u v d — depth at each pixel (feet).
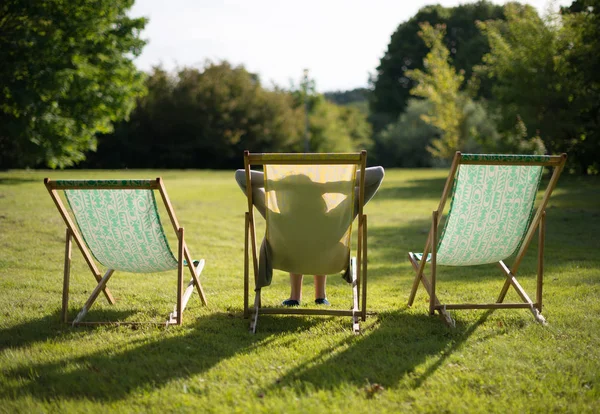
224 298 16.99
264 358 11.38
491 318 14.23
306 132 161.48
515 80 67.56
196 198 49.55
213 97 145.59
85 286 18.33
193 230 31.78
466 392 9.53
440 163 133.59
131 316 14.73
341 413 8.82
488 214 13.55
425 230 32.81
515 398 9.34
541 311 14.29
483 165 12.85
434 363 10.96
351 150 178.19
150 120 138.41
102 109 72.64
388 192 59.98
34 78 62.44
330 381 10.10
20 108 61.72
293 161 12.42
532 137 65.41
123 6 75.77
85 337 12.87
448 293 17.47
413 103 160.25
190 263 15.06
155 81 141.08
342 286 19.02
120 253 14.10
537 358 11.18
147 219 13.41
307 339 12.68
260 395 9.53
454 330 13.15
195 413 8.93
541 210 13.79
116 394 9.66
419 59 181.68
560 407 8.94
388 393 9.53
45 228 28.78
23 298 16.51
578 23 53.72
